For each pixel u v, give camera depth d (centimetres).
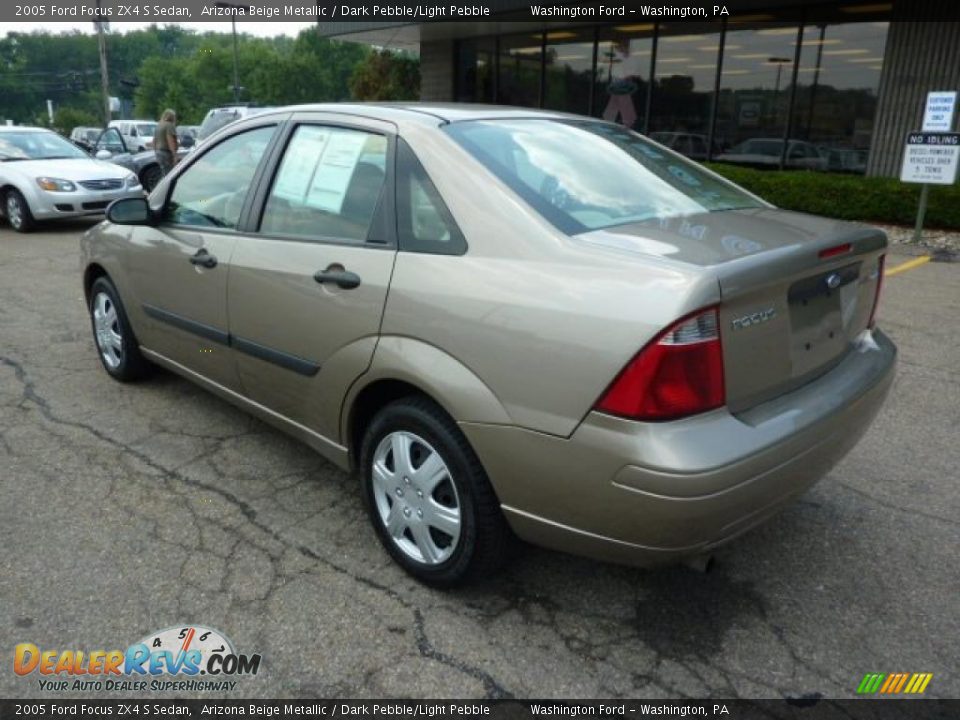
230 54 8869
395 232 270
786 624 260
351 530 312
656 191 284
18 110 9431
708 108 1359
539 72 1590
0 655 240
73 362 503
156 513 321
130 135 2766
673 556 222
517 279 232
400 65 2573
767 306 225
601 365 212
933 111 946
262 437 396
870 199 1088
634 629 257
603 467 214
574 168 279
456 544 259
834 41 1196
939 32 1091
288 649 245
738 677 237
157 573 280
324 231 297
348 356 277
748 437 217
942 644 252
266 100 8619
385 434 277
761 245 235
